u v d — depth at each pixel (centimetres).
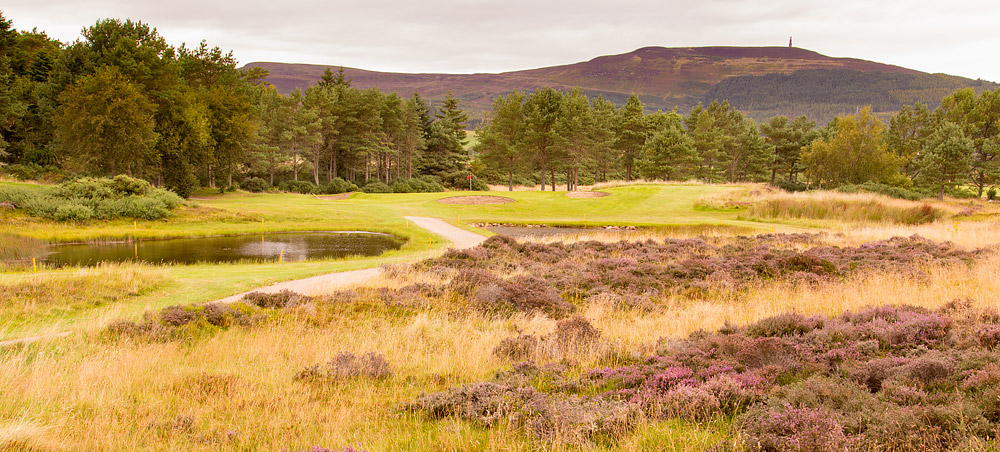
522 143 6638
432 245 2602
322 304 1226
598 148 7881
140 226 3181
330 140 7688
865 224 3127
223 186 5709
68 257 2292
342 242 2838
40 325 1038
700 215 3981
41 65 5675
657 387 616
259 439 521
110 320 1036
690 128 9488
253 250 2545
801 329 838
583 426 506
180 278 1600
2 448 487
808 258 1565
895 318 837
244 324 1068
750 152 8444
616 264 1681
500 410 552
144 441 521
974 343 666
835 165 6094
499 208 4447
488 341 914
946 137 6650
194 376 729
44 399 628
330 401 628
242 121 5444
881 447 433
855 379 589
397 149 8425
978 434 436
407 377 734
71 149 4316
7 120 4916
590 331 901
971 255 1677
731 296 1293
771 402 526
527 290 1305
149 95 4712
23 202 3120
